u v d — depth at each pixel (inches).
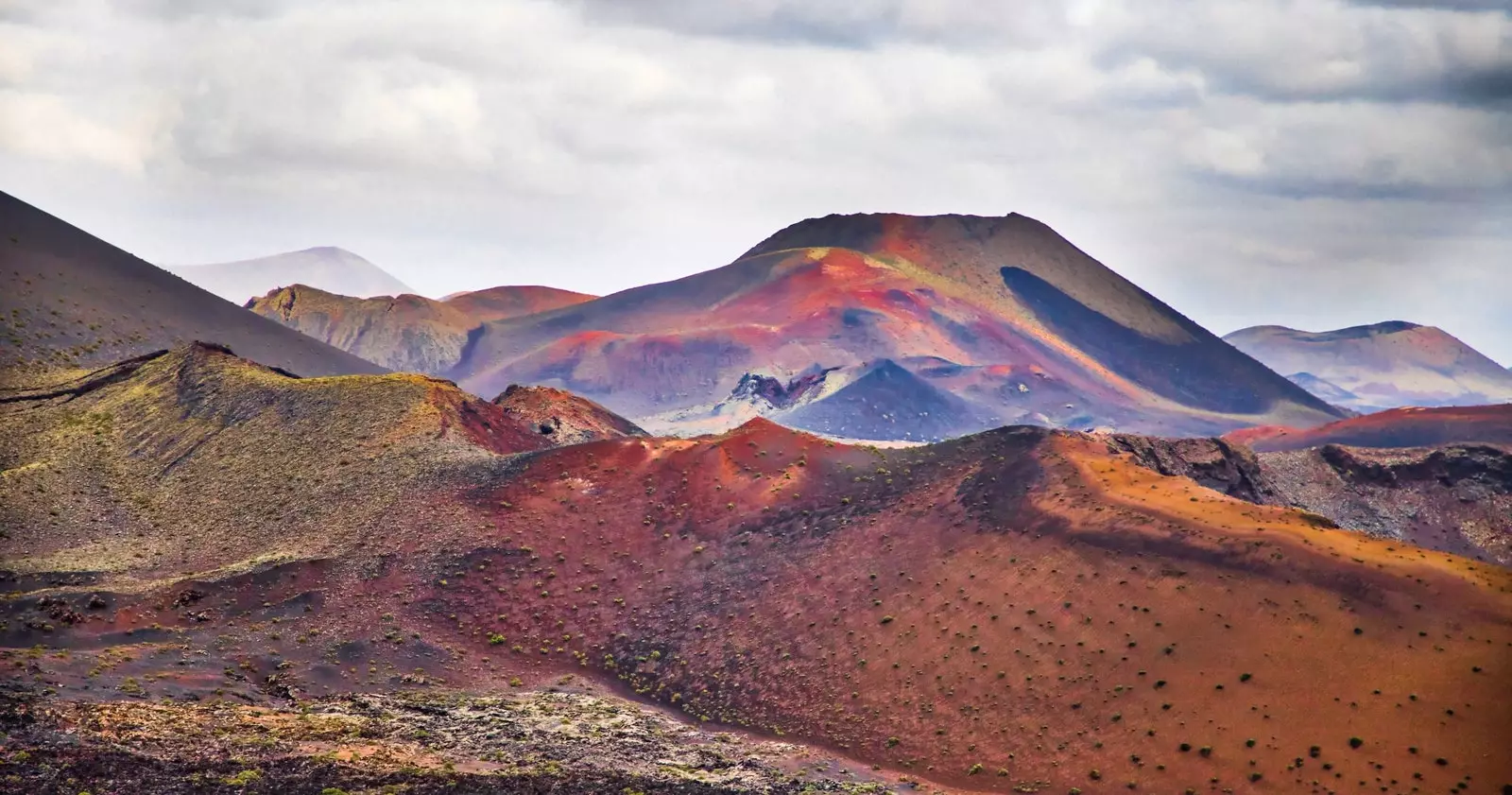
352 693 4475.9
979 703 4372.5
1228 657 4210.1
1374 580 4350.4
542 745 3976.4
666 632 5241.1
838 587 5255.9
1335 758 3745.1
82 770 3061.0
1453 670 3951.8
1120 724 4092.0
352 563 5546.3
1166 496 5172.2
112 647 4557.1
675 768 3880.4
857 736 4392.2
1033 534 5157.5
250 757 3371.1
